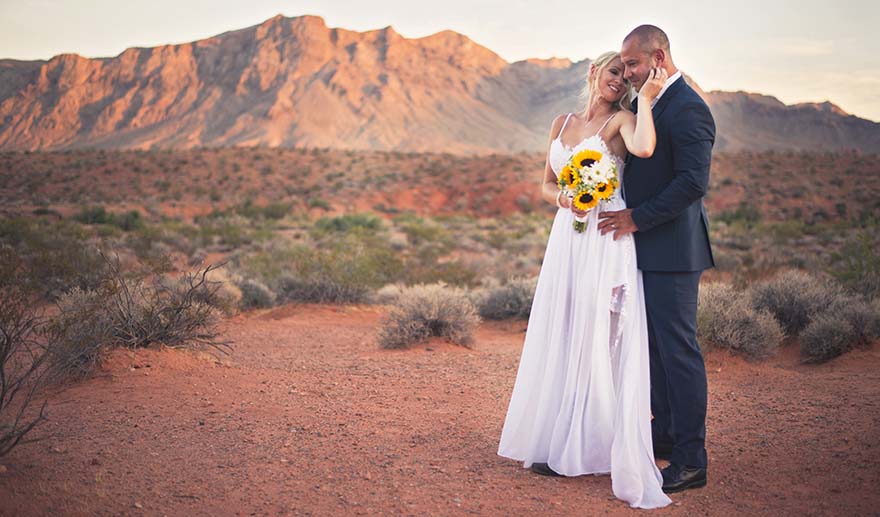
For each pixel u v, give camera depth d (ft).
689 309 13.46
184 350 23.93
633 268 13.61
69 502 11.73
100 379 20.22
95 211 141.08
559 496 12.84
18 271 20.34
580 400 13.79
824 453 14.79
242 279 48.44
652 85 12.93
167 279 35.88
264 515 11.68
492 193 240.53
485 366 26.78
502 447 14.83
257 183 248.11
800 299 32.45
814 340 27.86
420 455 15.01
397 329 33.04
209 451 14.71
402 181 254.27
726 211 178.29
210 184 243.81
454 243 117.29
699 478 13.25
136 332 23.27
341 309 47.11
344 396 20.12
